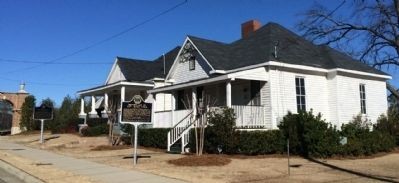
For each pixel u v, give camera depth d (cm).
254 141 1933
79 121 3794
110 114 2570
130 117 1645
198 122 2095
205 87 2612
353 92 2567
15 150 2341
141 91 3481
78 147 2445
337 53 2703
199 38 2666
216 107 2072
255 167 1541
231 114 1973
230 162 1681
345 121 2475
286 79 2295
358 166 1608
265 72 2225
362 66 2688
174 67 2817
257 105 2239
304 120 1953
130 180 1256
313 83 2436
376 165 1644
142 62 3716
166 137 2259
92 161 1753
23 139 3316
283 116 2145
